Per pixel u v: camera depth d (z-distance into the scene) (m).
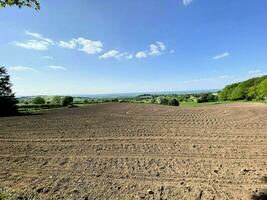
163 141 15.85
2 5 6.83
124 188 8.38
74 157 12.32
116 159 11.88
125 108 47.97
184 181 8.93
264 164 10.68
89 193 8.02
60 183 8.89
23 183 8.92
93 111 42.59
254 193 7.74
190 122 25.41
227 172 9.76
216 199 7.43
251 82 79.56
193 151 13.17
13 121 29.48
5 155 12.89
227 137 16.83
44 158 12.21
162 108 47.03
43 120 29.97
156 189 8.26
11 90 48.38
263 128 20.39
